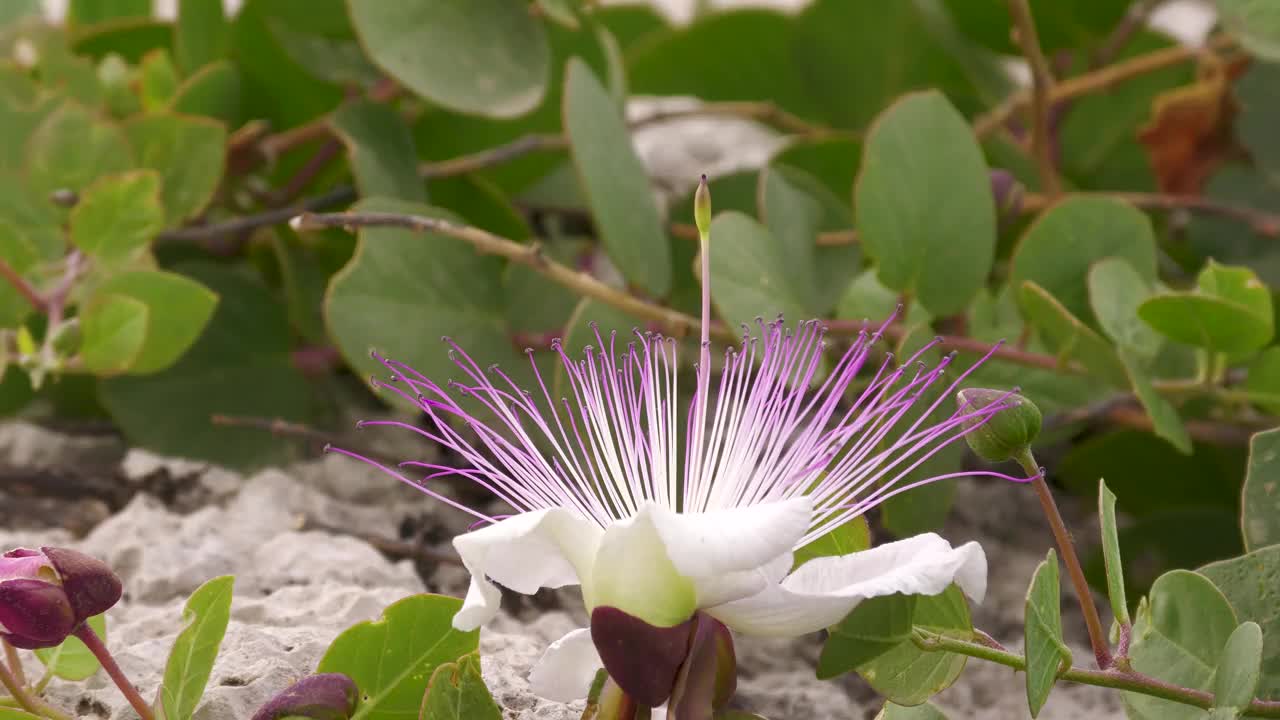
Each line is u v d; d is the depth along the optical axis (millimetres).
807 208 509
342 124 503
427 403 374
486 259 482
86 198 463
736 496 362
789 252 495
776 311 455
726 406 375
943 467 430
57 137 480
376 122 508
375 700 370
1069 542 368
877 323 471
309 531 471
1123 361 447
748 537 334
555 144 545
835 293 516
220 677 390
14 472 489
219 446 505
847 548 370
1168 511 501
